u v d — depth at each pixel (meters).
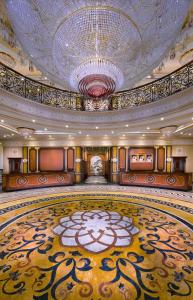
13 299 1.83
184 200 6.29
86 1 2.23
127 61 2.93
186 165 10.25
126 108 6.45
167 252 2.78
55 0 2.28
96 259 2.58
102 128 7.34
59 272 2.27
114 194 7.31
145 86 6.46
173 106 5.07
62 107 6.96
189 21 4.34
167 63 7.43
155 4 2.32
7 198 6.62
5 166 10.84
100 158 15.41
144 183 9.37
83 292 1.93
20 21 2.64
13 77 5.64
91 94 3.42
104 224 3.99
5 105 4.77
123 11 2.34
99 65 2.81
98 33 2.52
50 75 3.77
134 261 2.52
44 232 3.55
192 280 2.12
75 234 3.46
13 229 3.70
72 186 9.51
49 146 10.79
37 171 10.81
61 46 2.73
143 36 2.65
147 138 10.37
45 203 5.88
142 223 4.05
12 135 9.06
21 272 2.27
